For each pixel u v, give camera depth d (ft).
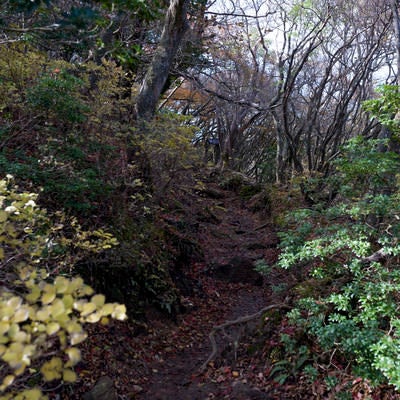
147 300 19.80
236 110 58.70
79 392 12.91
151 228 23.84
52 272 11.34
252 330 19.15
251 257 30.89
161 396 14.55
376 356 11.81
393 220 16.63
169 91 65.46
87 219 17.97
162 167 26.32
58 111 17.44
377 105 18.38
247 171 92.32
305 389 14.28
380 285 13.35
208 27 43.29
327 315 15.70
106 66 21.49
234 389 14.75
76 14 9.30
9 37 16.26
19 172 15.20
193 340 19.44
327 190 38.01
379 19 44.39
